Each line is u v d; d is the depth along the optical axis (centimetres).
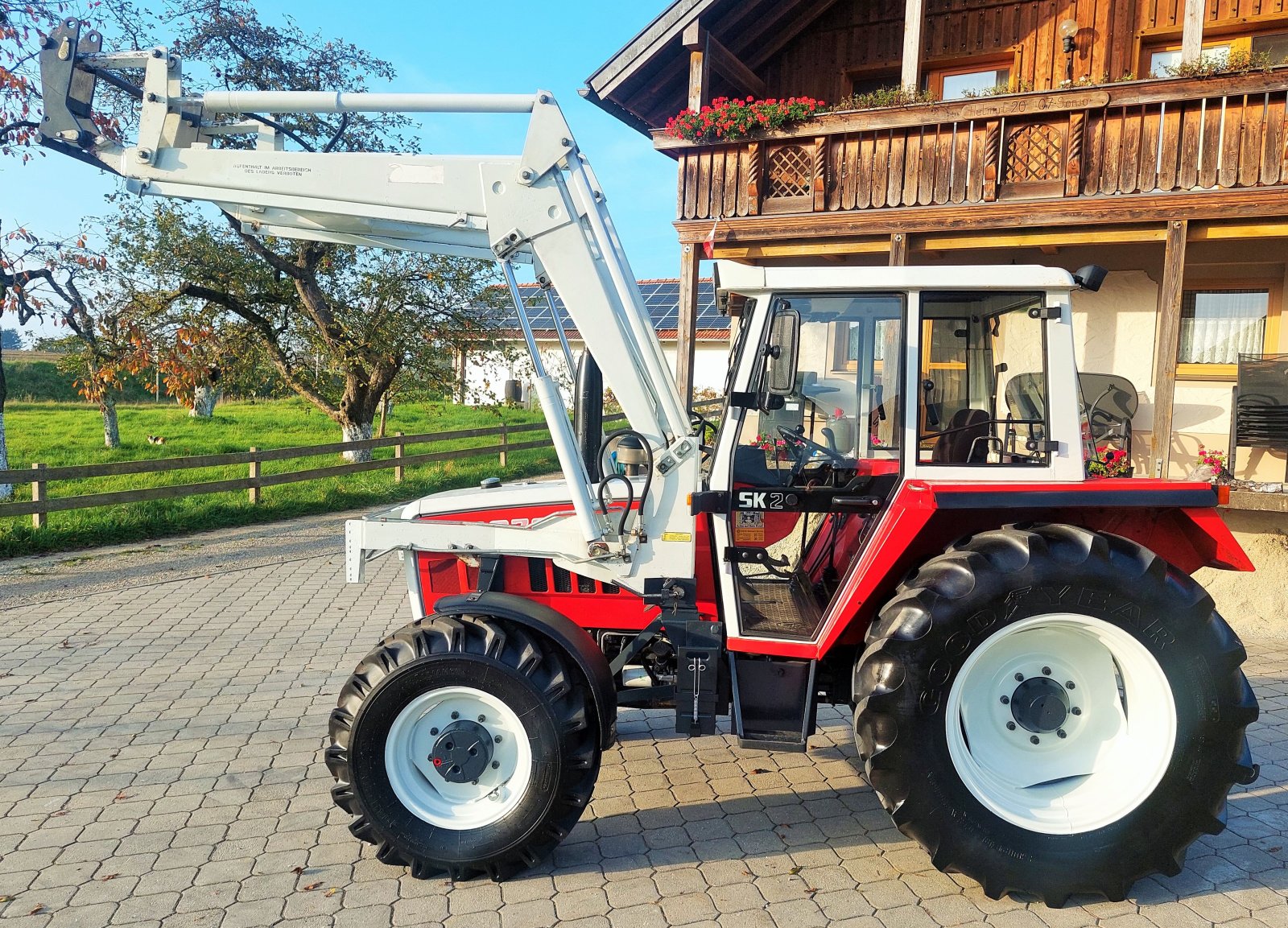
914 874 332
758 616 372
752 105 846
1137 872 311
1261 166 702
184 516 1092
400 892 318
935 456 346
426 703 326
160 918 300
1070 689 337
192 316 1406
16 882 323
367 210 358
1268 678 545
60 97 361
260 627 672
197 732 467
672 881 325
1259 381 682
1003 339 344
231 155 361
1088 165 757
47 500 952
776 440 352
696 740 465
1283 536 712
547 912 304
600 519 360
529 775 319
